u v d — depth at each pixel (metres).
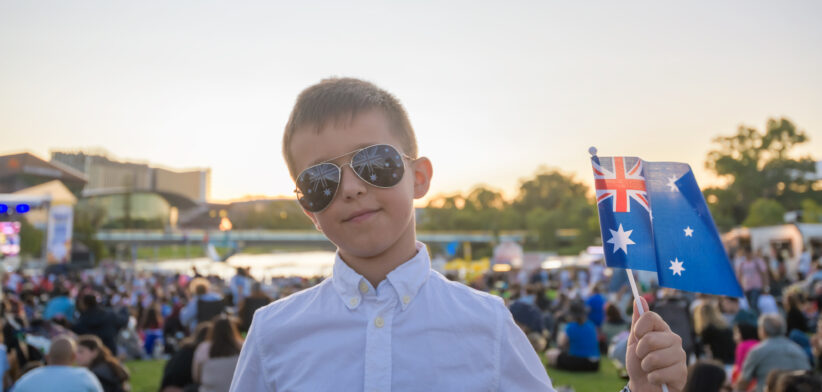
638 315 1.50
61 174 120.69
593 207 124.94
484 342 1.43
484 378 1.41
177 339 13.27
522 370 1.45
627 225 1.63
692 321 9.24
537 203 151.12
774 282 16.22
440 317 1.44
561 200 146.25
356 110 1.44
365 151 1.41
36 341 8.91
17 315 10.03
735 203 83.50
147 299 19.41
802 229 24.38
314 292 1.57
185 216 175.25
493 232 139.38
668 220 1.64
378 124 1.46
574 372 10.09
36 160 116.25
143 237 119.00
